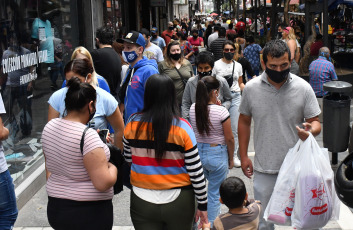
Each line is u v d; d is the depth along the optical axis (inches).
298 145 152.8
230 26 719.1
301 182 148.6
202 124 191.5
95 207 137.7
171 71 282.0
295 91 156.2
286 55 150.0
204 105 191.2
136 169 140.3
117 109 177.3
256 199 167.8
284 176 151.9
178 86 281.6
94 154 131.6
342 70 741.3
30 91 285.7
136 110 218.7
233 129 293.7
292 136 159.0
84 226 137.1
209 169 195.3
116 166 144.9
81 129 133.7
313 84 379.6
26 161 272.8
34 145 287.6
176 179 138.3
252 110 161.6
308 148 148.8
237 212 151.9
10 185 166.6
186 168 138.9
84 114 137.7
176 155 136.9
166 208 138.4
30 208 241.9
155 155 136.2
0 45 247.1
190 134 136.8
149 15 1063.6
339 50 1002.7
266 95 158.1
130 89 219.3
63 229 137.9
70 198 135.3
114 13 695.1
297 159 150.3
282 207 152.2
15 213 170.1
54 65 338.3
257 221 153.8
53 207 137.7
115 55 292.5
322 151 150.8
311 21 671.1
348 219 216.5
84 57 190.1
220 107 193.5
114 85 291.7
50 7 339.3
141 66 219.9
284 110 157.2
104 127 176.4
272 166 161.3
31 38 292.8
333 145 284.8
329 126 284.2
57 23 356.5
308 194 148.0
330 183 150.6
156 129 135.3
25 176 267.4
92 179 133.6
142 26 1059.9
